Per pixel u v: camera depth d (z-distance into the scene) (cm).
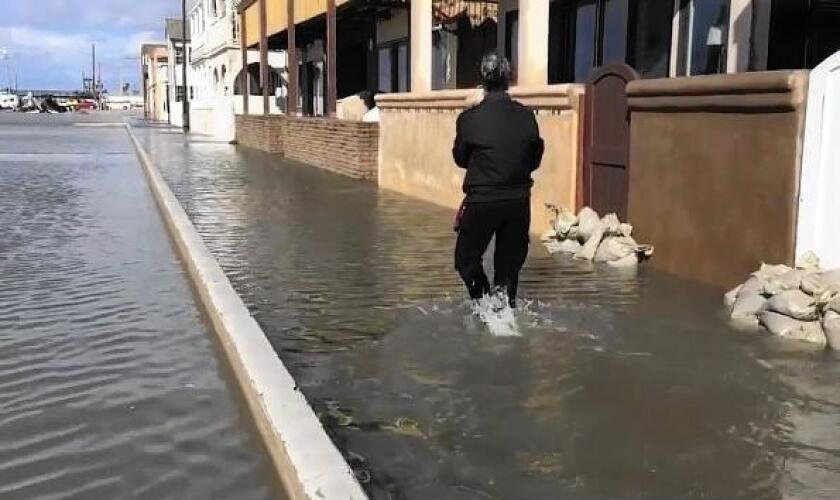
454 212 1178
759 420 414
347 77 2711
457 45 1881
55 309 668
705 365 495
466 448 383
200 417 438
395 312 621
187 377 502
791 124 608
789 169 610
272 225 1050
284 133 2333
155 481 366
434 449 382
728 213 677
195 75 5172
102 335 593
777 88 608
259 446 402
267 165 2038
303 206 1242
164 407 452
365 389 458
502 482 350
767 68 1008
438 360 507
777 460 370
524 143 577
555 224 881
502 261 608
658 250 772
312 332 569
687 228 729
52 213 1269
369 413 424
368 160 1650
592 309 624
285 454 356
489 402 438
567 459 371
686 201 728
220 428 424
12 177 1875
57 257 900
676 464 366
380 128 1516
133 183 1769
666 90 732
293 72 2270
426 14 1344
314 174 1789
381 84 2370
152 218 1227
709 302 643
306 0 2134
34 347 564
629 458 371
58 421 434
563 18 1467
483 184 576
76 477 371
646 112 779
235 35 3912
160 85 6925
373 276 749
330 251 872
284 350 529
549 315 608
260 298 665
